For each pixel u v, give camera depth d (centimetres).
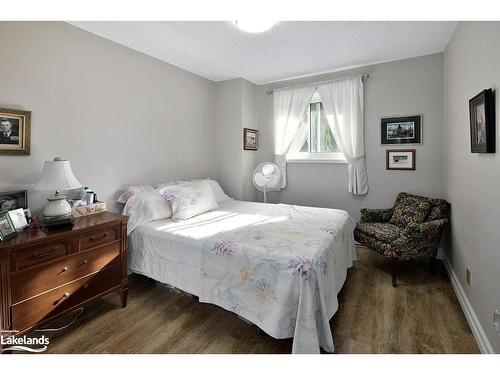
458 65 241
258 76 388
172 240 218
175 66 343
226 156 413
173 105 342
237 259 183
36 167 217
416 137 322
